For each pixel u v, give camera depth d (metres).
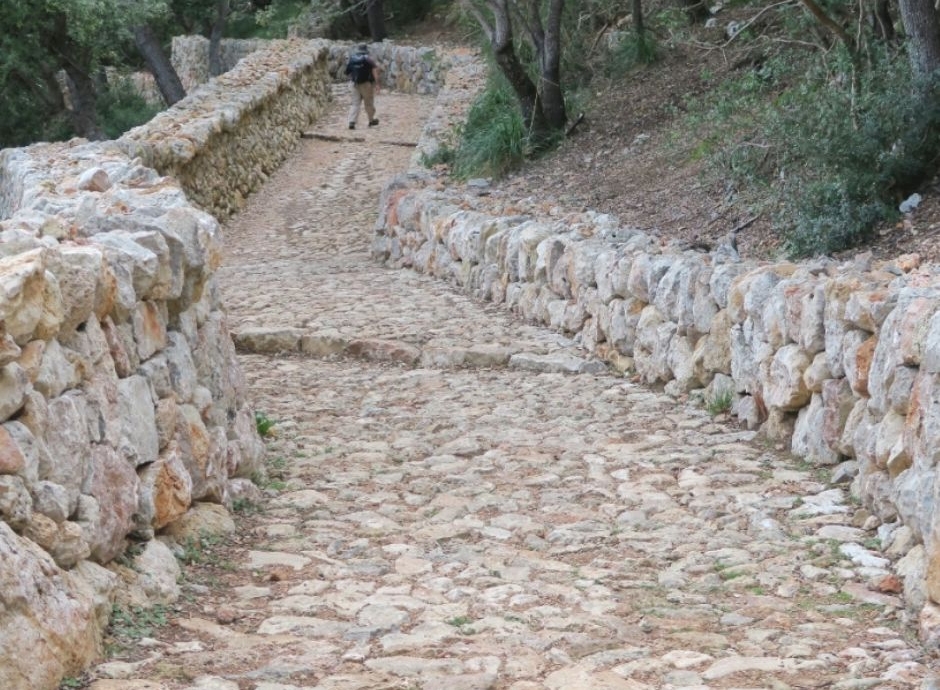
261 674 4.14
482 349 9.89
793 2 13.02
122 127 29.73
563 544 5.78
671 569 5.37
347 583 5.20
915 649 4.40
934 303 5.25
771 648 4.49
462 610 4.87
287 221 18.61
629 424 7.89
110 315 5.00
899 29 12.62
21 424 4.04
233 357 6.66
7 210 12.34
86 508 4.38
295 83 24.53
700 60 17.88
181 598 4.89
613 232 10.96
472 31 21.33
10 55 22.34
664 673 4.26
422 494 6.61
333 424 8.11
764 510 6.07
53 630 3.84
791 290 6.98
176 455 5.36
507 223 12.20
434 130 19.59
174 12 35.00
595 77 18.89
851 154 10.24
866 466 5.91
